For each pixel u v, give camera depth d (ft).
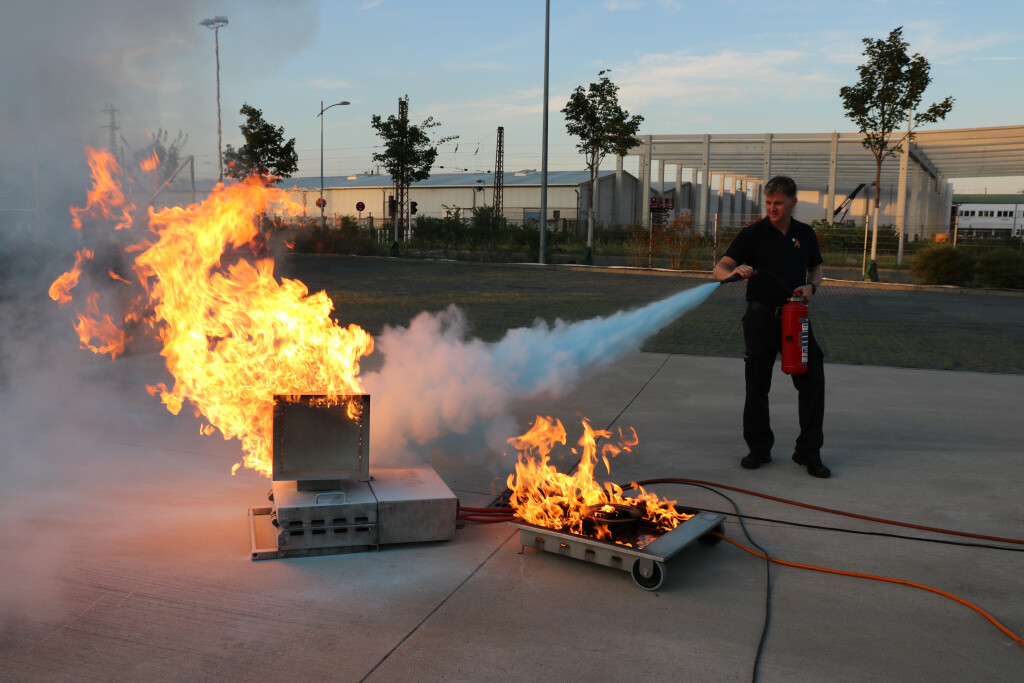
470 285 59.93
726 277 14.44
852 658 7.98
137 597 8.92
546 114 83.35
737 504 12.82
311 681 7.30
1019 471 14.73
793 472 14.67
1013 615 9.04
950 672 7.73
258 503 12.13
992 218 253.65
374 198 199.52
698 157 151.64
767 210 14.28
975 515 12.37
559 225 145.89
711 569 10.25
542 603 9.11
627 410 19.56
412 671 7.51
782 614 8.96
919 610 9.12
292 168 75.77
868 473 14.57
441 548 10.73
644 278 72.69
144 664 7.52
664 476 14.32
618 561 9.71
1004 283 66.85
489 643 8.11
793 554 10.78
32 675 7.27
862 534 11.54
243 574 9.64
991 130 110.93
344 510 10.32
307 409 10.32
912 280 78.59
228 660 7.64
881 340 33.65
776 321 14.43
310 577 9.64
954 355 29.43
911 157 124.26
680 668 7.68
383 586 9.45
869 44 72.02
